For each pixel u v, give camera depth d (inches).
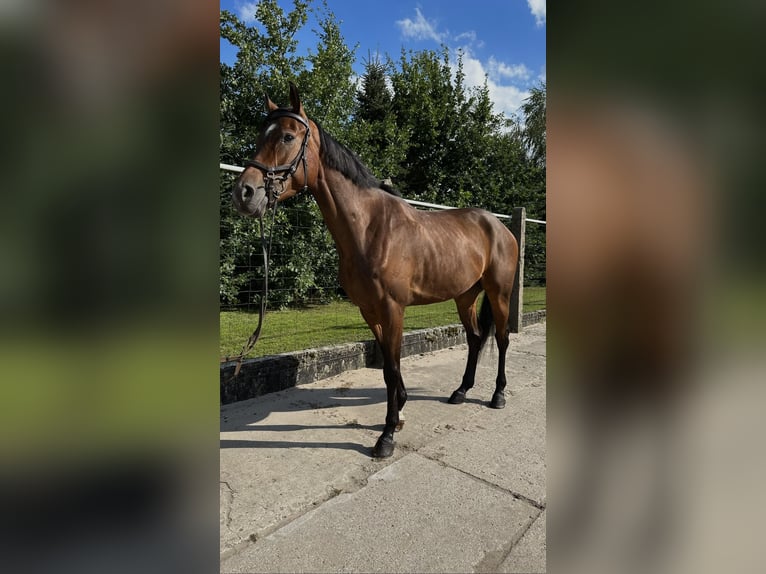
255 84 280.1
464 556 54.5
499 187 456.8
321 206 83.7
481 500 67.2
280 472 75.2
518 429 96.0
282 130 73.5
